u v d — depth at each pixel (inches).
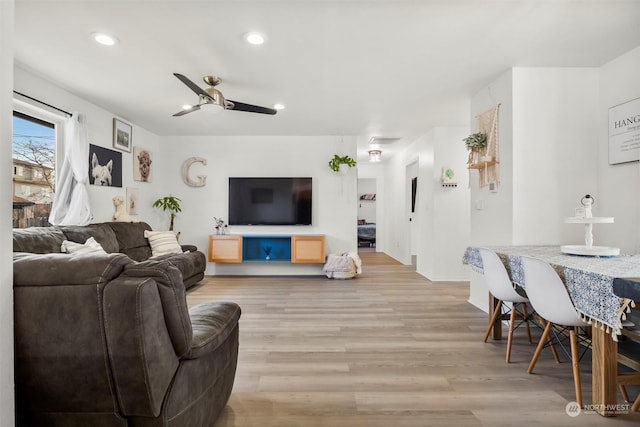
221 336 59.3
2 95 43.9
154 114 169.0
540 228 117.8
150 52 103.9
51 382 44.1
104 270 43.1
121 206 169.8
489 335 106.0
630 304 54.7
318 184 219.1
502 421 64.2
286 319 125.7
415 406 69.3
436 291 170.9
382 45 100.3
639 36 96.9
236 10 82.4
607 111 114.3
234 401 71.2
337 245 219.1
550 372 83.9
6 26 44.4
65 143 136.2
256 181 215.8
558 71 117.4
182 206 218.1
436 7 81.8
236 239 204.1
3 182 43.4
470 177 146.9
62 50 102.6
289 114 170.7
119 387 43.6
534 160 117.6
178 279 48.1
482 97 136.1
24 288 43.0
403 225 269.3
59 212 131.0
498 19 87.4
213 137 218.7
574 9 83.1
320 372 84.0
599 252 82.1
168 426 46.8
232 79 124.9
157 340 44.4
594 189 118.0
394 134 215.5
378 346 100.3
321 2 79.5
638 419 64.3
